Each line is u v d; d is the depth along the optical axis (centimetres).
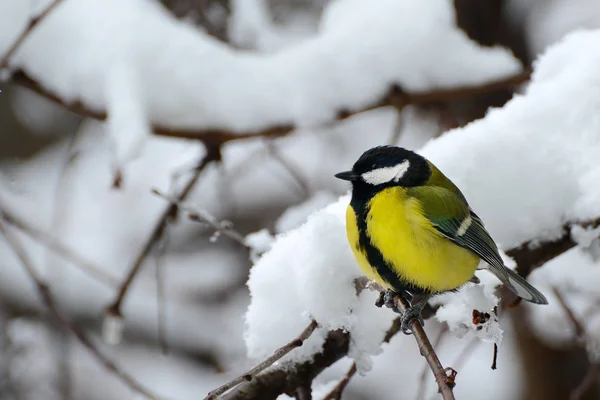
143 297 1478
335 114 940
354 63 946
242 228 1486
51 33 913
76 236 1499
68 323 859
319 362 609
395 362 1422
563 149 698
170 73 905
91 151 1528
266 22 1134
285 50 1013
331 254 607
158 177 1448
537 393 1214
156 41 909
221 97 916
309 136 1480
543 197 680
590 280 844
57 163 1512
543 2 1398
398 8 977
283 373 602
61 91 907
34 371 1138
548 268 859
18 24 912
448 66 959
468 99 1227
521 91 1216
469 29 1238
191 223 1493
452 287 648
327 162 1464
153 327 1457
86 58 898
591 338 835
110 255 1486
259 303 625
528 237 682
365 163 675
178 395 1392
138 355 1452
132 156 823
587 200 665
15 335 1153
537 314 1107
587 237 667
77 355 1407
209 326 1478
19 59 908
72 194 1508
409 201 634
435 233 627
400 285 636
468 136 714
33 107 1494
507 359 1376
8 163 1500
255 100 923
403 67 949
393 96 954
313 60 947
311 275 597
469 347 873
